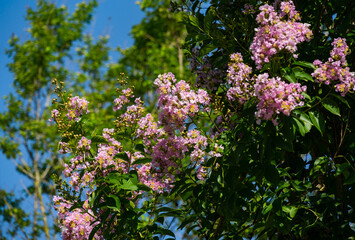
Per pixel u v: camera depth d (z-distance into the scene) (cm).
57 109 361
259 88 275
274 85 274
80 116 363
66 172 351
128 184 331
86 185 343
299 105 291
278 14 346
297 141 368
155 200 383
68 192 352
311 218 324
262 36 300
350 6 373
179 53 1248
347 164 308
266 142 290
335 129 355
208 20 385
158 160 346
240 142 317
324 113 358
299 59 360
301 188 315
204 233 390
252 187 332
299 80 346
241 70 328
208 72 400
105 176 346
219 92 402
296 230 344
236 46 390
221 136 360
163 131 342
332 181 335
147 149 361
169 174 354
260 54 299
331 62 303
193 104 329
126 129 374
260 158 301
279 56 318
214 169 335
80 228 360
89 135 363
